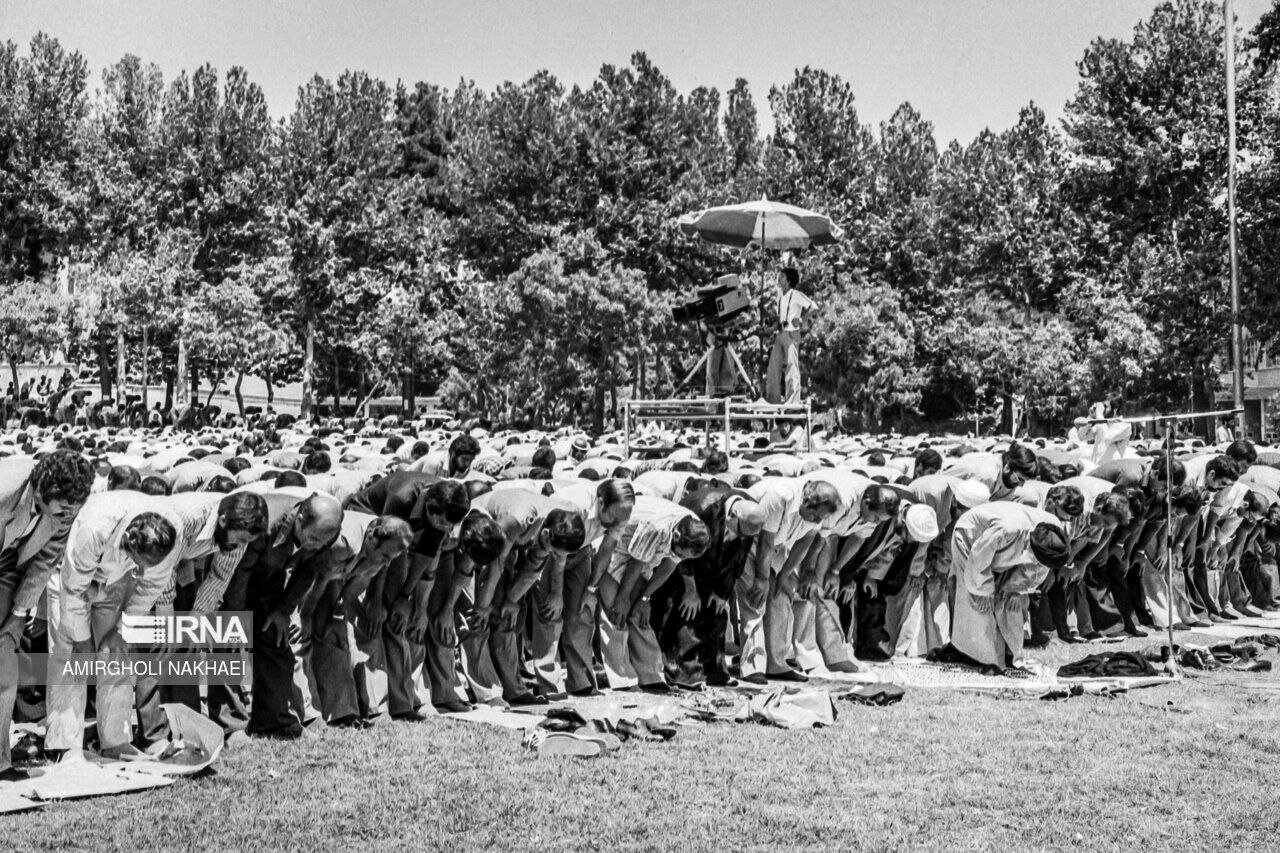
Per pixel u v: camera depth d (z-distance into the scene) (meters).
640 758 7.92
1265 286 37.62
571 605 9.92
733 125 72.56
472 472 12.96
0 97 60.03
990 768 7.76
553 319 49.84
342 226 65.31
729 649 11.12
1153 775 7.63
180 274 57.84
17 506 6.69
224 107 65.56
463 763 7.71
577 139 57.78
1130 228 52.38
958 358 57.56
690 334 53.12
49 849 6.00
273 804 6.81
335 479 10.34
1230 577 14.49
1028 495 12.31
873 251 63.66
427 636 9.16
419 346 64.19
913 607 11.95
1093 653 11.96
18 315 53.03
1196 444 21.64
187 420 47.47
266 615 8.20
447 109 80.75
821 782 7.41
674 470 12.89
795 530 10.67
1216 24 50.31
